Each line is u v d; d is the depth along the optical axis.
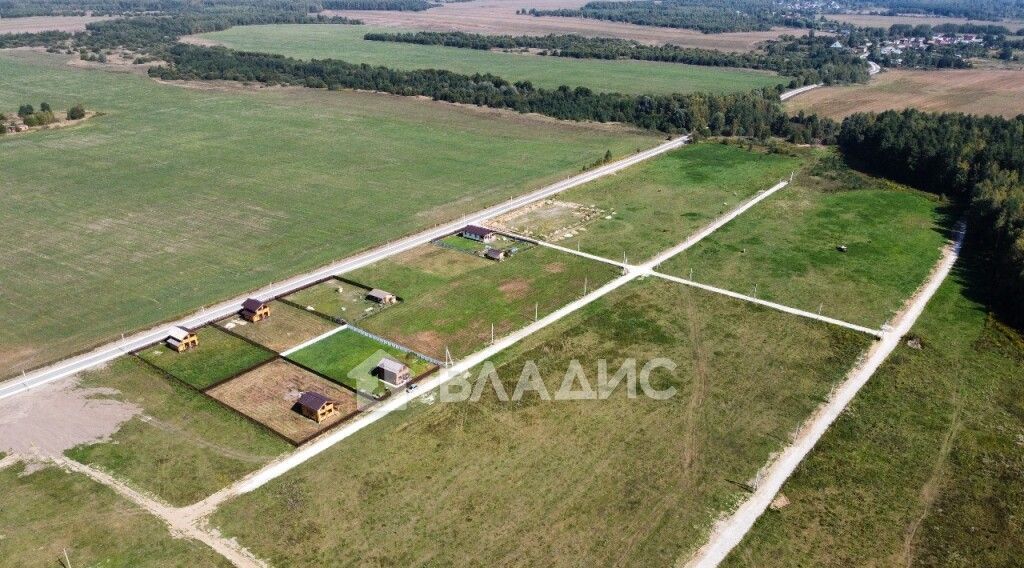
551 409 67.94
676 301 89.19
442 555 51.59
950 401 69.56
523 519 54.91
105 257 99.81
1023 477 59.62
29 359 74.81
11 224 111.31
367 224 113.56
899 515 55.66
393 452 61.88
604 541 52.94
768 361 76.12
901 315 86.06
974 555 52.00
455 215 118.12
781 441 63.75
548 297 90.06
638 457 61.62
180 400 68.50
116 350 76.75
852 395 70.25
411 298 89.44
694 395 70.19
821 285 93.81
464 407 68.06
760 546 52.62
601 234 110.88
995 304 88.81
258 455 61.25
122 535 52.84
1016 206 102.81
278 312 85.62
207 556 51.09
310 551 51.75
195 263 98.38
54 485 57.59
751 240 108.94
